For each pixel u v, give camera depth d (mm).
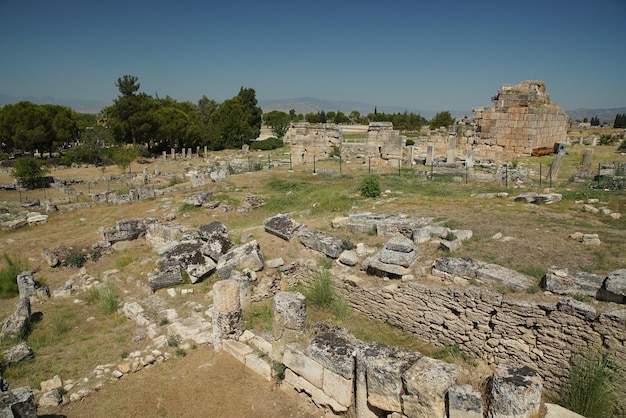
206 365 10125
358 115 121125
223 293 10555
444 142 41812
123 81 61219
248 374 9656
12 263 18406
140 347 11422
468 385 6246
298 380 8562
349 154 42188
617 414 8398
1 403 7191
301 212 21719
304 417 8070
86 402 9016
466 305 10703
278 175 32438
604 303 9391
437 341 11375
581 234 12797
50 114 63469
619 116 76562
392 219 16078
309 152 40812
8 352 10773
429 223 15359
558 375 9414
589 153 27453
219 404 8672
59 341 12195
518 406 5719
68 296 15711
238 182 30922
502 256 12172
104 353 11148
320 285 13523
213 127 77688
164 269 15523
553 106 42562
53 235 22844
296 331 9031
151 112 63750
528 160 34531
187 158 63094
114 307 14141
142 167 54156
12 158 60406
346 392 7516
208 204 24812
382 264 12930
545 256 11883
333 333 8578
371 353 7172
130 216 25391
